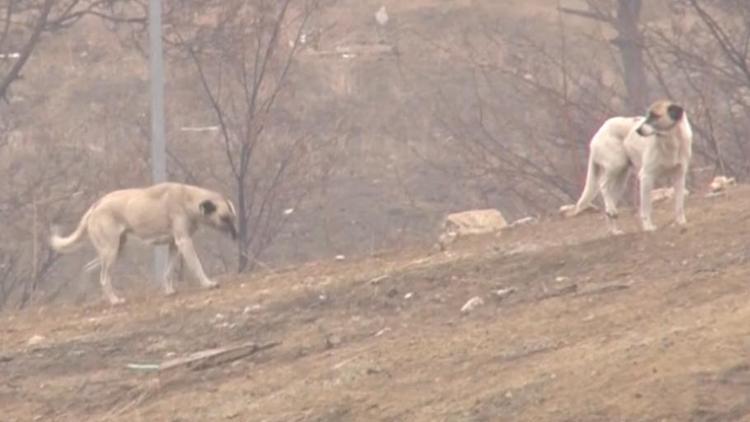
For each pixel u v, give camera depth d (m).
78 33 155.00
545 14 152.75
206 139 117.19
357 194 118.25
